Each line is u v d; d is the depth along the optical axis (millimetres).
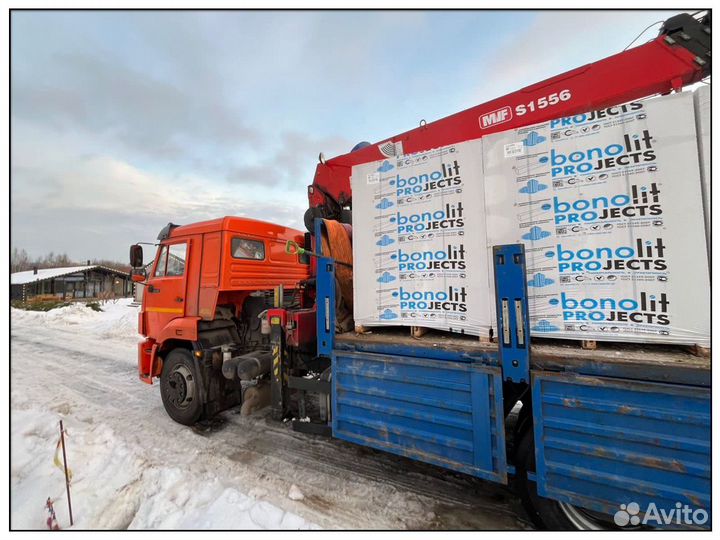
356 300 2533
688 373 1485
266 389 3898
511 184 1971
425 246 2238
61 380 5668
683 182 1608
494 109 2957
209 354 3701
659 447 1513
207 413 3734
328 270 2564
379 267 2436
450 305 2135
